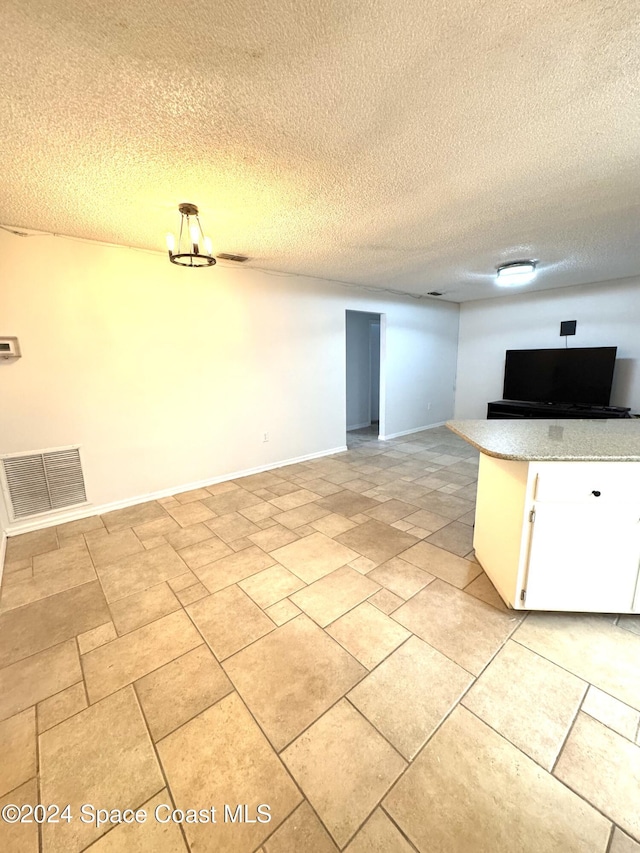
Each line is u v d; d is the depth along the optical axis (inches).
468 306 251.8
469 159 69.7
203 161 68.9
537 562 67.9
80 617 73.1
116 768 45.9
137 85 48.8
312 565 90.4
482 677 58.2
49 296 108.0
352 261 143.4
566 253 135.9
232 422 153.9
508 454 62.7
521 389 214.8
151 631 69.1
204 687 57.2
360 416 267.7
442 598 77.4
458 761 46.1
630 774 44.4
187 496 137.6
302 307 171.5
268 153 66.5
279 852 37.9
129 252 120.9
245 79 48.3
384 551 96.6
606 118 58.0
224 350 147.9
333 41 42.5
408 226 105.4
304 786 43.7
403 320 221.9
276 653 63.5
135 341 125.3
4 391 104.3
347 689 56.5
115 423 124.0
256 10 38.8
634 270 164.6
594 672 59.0
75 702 54.9
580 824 39.8
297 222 101.0
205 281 139.3
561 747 47.5
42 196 82.2
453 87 50.5
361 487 145.3
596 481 64.1
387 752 47.3
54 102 51.6
